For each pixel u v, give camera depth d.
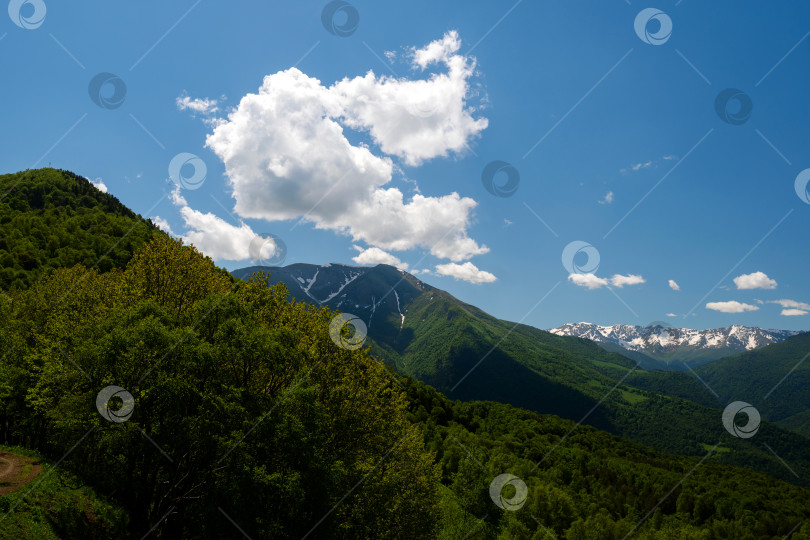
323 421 32.88
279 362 31.73
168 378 27.06
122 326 29.61
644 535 103.44
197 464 30.27
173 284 38.78
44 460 33.34
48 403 31.33
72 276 57.00
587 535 94.12
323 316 40.00
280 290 40.25
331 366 37.00
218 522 28.80
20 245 145.00
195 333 29.86
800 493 154.25
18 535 21.05
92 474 33.31
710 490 136.88
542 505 97.94
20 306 51.84
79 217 197.62
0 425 48.88
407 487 45.00
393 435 40.53
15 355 45.09
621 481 145.88
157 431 28.73
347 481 34.69
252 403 30.62
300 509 30.52
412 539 45.41
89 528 26.42
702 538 103.88
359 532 36.91
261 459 30.34
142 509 31.92
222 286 41.22
